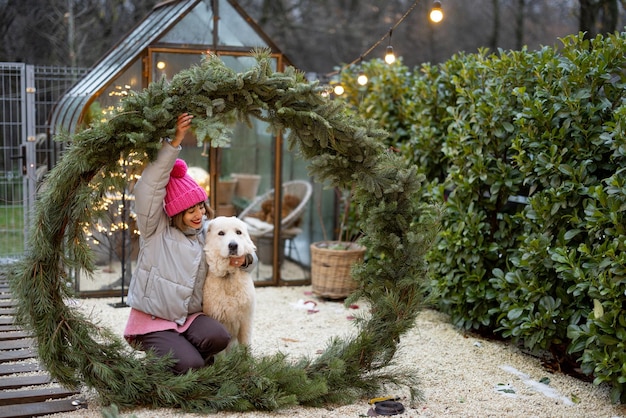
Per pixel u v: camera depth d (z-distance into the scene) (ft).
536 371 13.83
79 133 10.71
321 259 20.24
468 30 46.24
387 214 11.84
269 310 18.84
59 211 10.85
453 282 16.58
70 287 11.40
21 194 26.68
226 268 11.39
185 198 11.33
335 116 11.55
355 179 11.93
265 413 10.82
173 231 11.49
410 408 11.27
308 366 11.76
